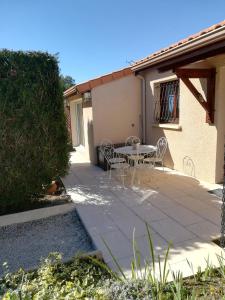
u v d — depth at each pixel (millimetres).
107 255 2906
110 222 3787
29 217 4219
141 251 2941
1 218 4047
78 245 3355
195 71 4719
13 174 4246
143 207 4301
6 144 4141
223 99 4852
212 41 3314
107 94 7191
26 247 3371
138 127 7727
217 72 4758
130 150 5660
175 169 6508
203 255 2787
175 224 3605
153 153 6805
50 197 5059
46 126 4469
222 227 2836
